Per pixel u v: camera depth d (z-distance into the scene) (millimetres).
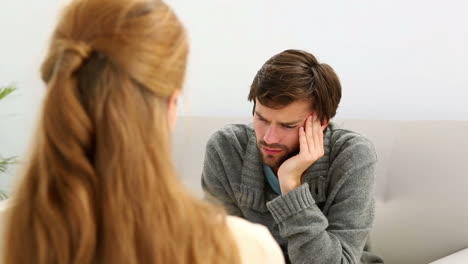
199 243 493
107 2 475
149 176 457
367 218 1248
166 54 480
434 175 1494
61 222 452
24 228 469
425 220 1479
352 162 1244
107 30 463
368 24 1915
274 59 1156
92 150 464
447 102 1836
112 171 449
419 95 1879
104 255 462
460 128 1491
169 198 472
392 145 1601
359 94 1979
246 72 2154
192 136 1842
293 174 1194
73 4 489
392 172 1579
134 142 452
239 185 1359
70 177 450
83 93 462
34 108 528
